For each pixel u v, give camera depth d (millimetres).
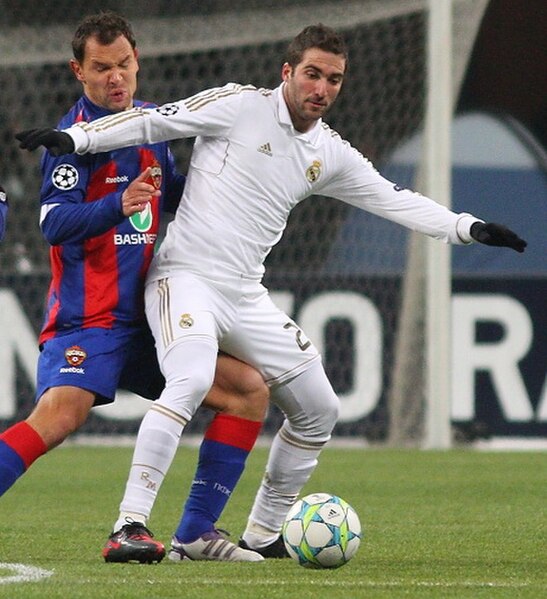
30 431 17562
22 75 42469
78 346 17812
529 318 38938
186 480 31281
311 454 18906
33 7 42562
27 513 24812
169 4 42875
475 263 39250
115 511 25172
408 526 22906
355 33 42531
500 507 26094
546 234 39938
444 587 15531
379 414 39188
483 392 39094
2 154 41938
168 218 19297
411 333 39312
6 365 37938
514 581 16234
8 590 14789
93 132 17141
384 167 42125
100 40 17875
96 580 15680
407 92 42156
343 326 39062
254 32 43031
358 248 39750
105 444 39562
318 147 18422
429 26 38094
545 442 39031
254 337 18391
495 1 40500
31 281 38125
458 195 40281
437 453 37531
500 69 40438
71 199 17750
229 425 18312
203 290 17906
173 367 17484
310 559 17172
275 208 18328
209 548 18188
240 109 18047
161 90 42875
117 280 18109
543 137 40406
